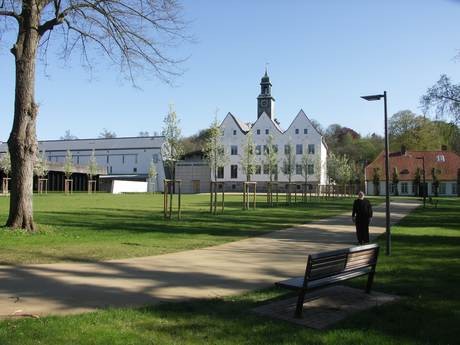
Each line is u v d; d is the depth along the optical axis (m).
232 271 10.88
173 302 7.92
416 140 102.81
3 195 56.75
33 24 16.75
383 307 7.64
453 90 32.66
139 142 103.38
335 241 17.05
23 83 16.70
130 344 5.77
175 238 16.77
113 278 9.77
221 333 6.26
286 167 82.81
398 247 15.08
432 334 6.31
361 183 96.25
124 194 75.44
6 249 13.06
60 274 10.01
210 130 37.25
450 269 11.07
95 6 17.61
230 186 96.00
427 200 62.31
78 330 6.21
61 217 24.72
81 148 106.25
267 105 97.06
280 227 22.02
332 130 139.00
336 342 5.96
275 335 6.20
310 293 8.52
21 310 7.24
